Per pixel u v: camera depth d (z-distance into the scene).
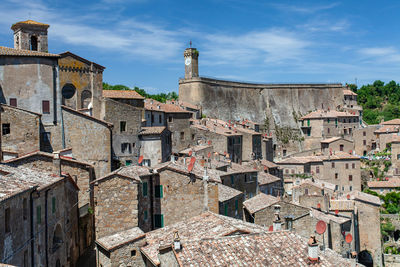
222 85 176.25
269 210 51.41
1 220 26.92
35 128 52.09
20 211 30.62
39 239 34.66
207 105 166.00
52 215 38.09
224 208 47.28
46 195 36.34
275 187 77.06
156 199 44.59
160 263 30.31
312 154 139.88
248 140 105.94
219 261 27.53
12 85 55.72
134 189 40.62
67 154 56.44
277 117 185.12
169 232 37.00
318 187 81.75
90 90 69.25
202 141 95.25
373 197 89.56
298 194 82.38
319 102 199.00
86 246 50.69
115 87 152.75
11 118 51.12
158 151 67.44
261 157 113.31
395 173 124.19
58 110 58.28
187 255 27.70
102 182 40.56
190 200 44.28
